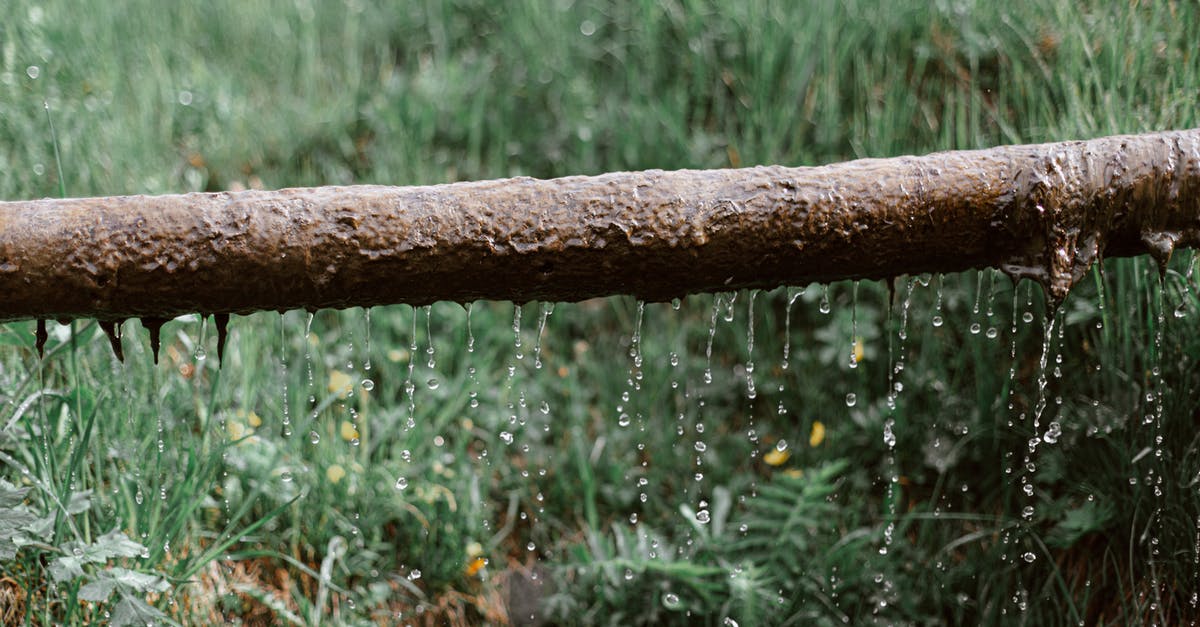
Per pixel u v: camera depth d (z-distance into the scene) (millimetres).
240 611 2875
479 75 4480
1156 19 3227
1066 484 3107
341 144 4266
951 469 3332
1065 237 2090
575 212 2025
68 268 1963
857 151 3750
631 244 2033
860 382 3537
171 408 3029
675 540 3314
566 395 3693
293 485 3078
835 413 3564
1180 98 3010
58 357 2889
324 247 1990
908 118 3734
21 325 2723
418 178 4133
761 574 3145
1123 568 2947
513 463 3559
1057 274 2096
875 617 3096
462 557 3188
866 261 2137
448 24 4762
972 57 3643
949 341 3438
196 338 3287
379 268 2020
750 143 3912
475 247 2016
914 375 3455
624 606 3105
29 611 2445
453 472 3330
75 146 3596
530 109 4402
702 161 4008
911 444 3416
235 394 3250
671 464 3553
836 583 3129
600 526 3447
